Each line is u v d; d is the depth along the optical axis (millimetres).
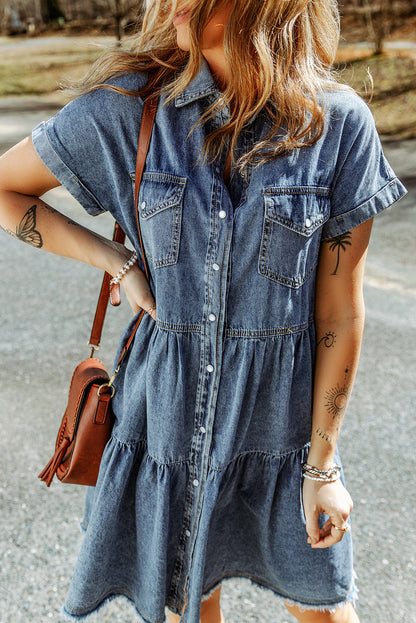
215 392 1233
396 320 3766
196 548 1291
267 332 1210
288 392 1255
